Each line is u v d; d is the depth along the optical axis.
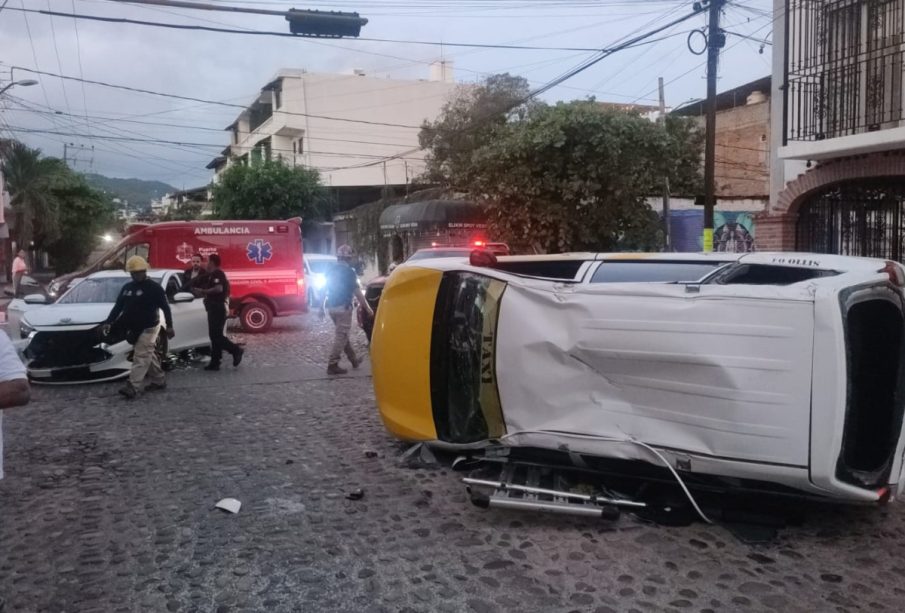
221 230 16.38
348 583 4.31
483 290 6.08
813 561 4.53
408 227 27.36
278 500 5.65
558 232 21.34
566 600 4.09
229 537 4.97
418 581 4.32
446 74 47.44
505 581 4.31
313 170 37.25
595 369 5.31
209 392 9.72
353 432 7.61
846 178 11.75
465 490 5.79
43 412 8.59
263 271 16.53
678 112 36.06
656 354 4.96
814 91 12.09
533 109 26.00
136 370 9.30
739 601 4.05
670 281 5.53
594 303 5.29
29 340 9.98
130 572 4.48
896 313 4.82
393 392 6.57
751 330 4.64
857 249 12.03
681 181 28.78
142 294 9.30
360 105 44.38
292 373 11.15
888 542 4.80
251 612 4.01
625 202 21.34
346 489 5.87
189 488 5.95
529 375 5.57
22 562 4.65
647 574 4.37
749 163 32.91
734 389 4.67
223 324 11.40
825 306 4.43
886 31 11.05
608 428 5.24
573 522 5.13
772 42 13.23
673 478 5.13
